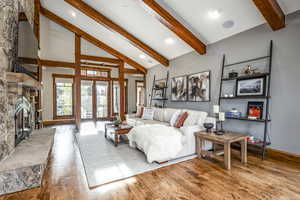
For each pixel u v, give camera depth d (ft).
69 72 24.89
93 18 14.35
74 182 6.80
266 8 8.09
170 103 18.37
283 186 6.40
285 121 8.88
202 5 10.05
